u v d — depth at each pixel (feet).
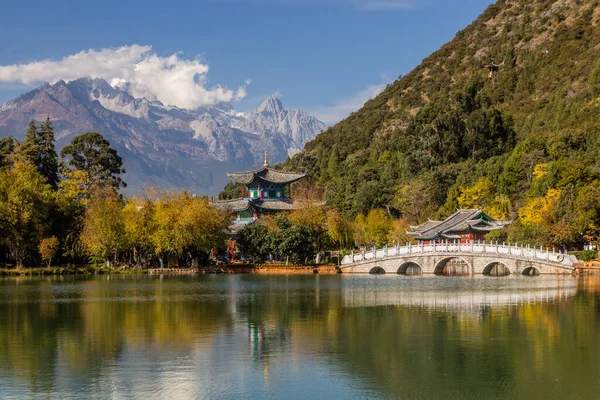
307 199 538.88
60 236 466.29
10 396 132.46
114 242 437.58
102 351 167.43
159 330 195.93
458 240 493.77
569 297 271.49
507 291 299.99
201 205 446.19
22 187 431.43
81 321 213.25
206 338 183.73
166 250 444.14
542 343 174.29
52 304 256.73
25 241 433.89
